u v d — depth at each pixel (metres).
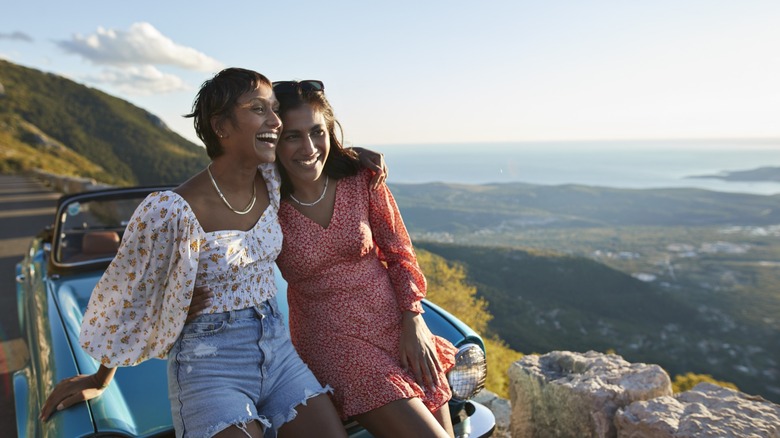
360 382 1.76
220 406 1.47
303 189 1.86
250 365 1.59
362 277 1.90
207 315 1.55
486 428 2.11
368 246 1.91
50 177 25.34
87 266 3.14
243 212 1.62
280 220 1.84
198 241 1.49
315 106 1.80
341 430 1.61
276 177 1.78
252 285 1.62
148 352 1.60
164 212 1.45
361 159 1.97
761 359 97.56
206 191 1.55
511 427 2.93
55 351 2.08
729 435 1.91
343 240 1.86
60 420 1.62
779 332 118.31
